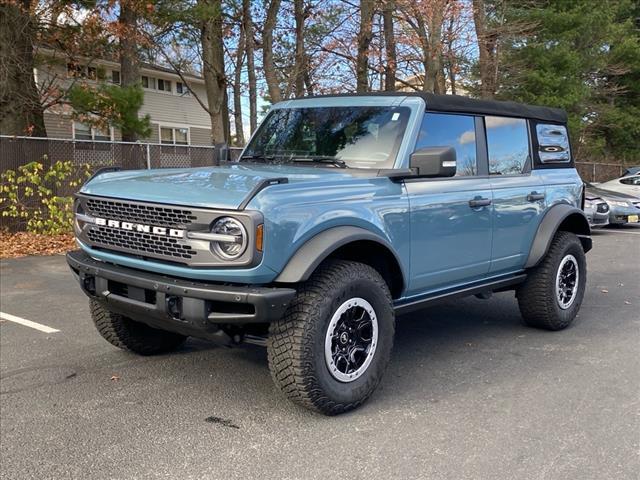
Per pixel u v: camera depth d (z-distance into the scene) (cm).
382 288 402
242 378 459
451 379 459
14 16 1282
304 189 369
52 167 1177
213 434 363
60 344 544
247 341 386
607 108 2855
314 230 362
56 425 374
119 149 1273
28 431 366
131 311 394
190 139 3117
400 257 423
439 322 634
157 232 366
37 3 1283
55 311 666
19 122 1328
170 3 1437
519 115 562
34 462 328
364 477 313
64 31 1406
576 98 2447
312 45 1878
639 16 3159
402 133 444
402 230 422
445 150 406
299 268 348
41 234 1175
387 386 445
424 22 1822
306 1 1800
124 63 1580
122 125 1398
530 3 2470
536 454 338
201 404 409
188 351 526
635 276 904
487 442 353
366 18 1786
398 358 511
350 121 478
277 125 529
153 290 368
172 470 321
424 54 1864
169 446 348
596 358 509
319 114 505
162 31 1584
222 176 399
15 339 558
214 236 341
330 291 369
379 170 426
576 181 627
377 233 400
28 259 1002
